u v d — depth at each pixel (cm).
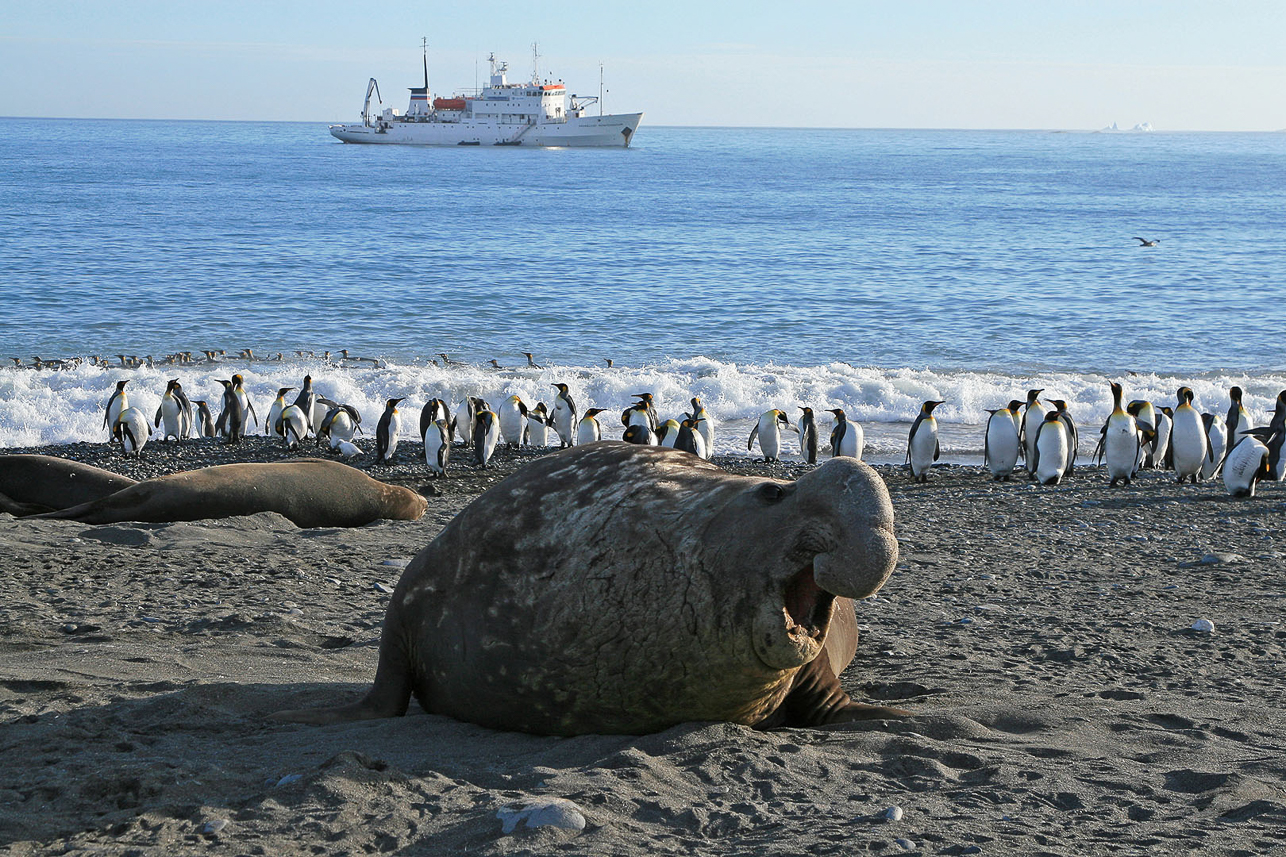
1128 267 5834
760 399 2680
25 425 2327
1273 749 510
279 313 4038
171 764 434
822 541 394
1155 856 366
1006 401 2662
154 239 6297
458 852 359
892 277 5331
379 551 1067
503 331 3803
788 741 479
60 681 576
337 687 574
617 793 403
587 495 469
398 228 7406
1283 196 12781
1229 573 1043
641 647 441
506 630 463
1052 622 824
